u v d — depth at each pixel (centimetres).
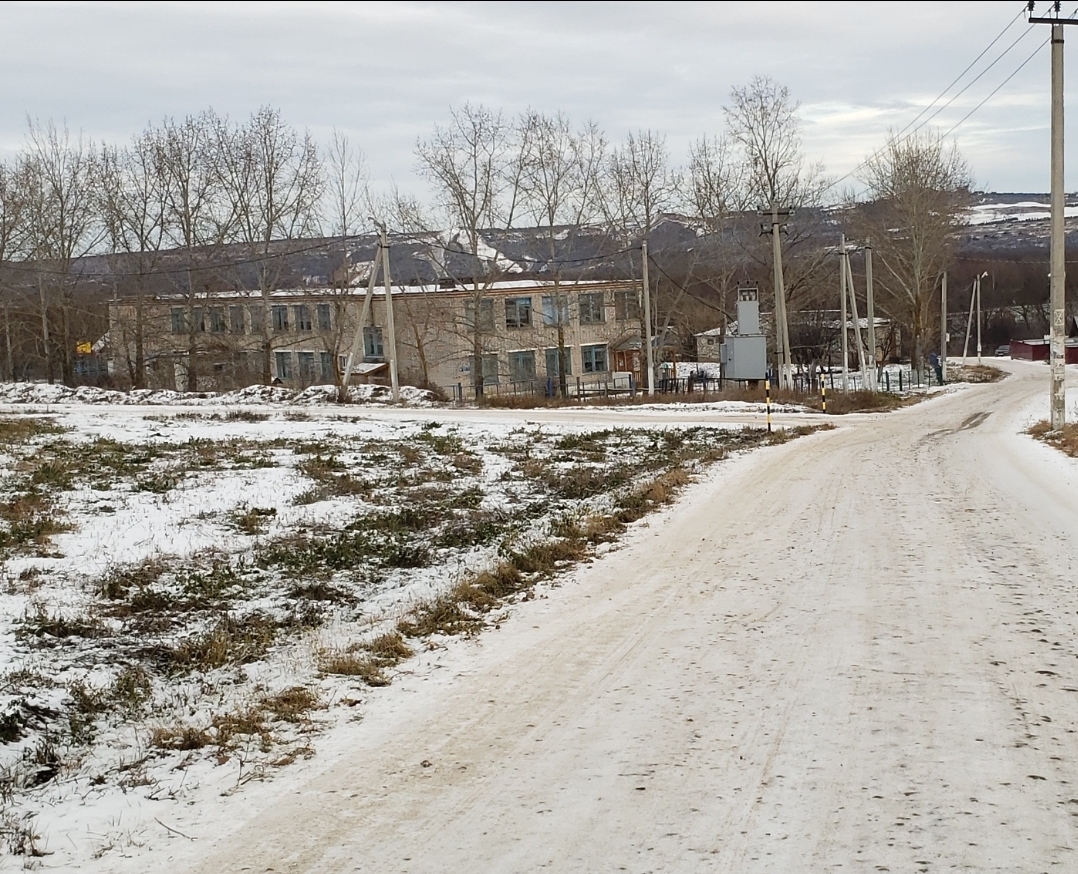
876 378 5144
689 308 6625
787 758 555
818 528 1284
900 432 2639
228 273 5581
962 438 2391
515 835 484
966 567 1012
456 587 1041
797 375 5694
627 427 2973
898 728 590
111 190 5419
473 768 577
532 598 1016
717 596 962
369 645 850
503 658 806
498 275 5491
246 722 678
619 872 438
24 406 4097
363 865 463
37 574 1107
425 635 891
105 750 647
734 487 1712
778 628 830
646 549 1233
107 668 797
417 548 1274
